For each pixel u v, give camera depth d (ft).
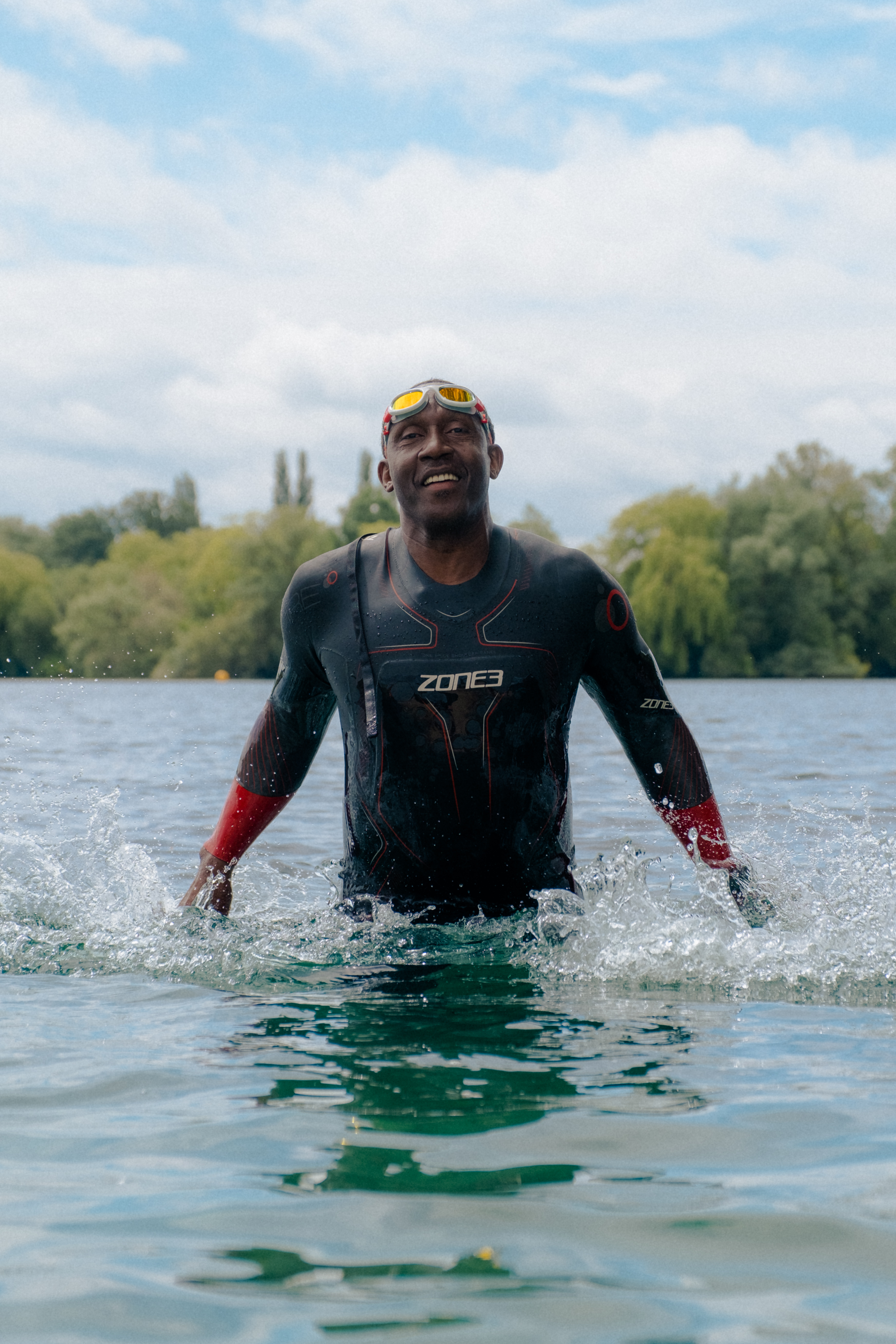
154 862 16.30
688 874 15.16
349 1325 4.54
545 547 12.49
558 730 12.30
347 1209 5.56
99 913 12.67
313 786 27.58
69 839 16.51
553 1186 5.80
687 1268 4.99
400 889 12.39
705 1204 5.60
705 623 186.70
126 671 207.72
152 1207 5.59
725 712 68.03
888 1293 4.78
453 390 12.03
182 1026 8.75
